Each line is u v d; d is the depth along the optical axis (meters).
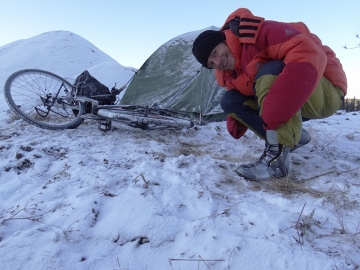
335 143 3.30
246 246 1.38
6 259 1.31
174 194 1.84
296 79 1.85
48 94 3.78
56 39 31.08
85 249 1.42
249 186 2.09
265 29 1.97
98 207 1.71
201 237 1.45
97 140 3.07
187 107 4.59
